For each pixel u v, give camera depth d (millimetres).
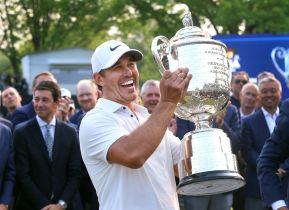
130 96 4297
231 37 15375
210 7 28281
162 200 4223
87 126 4227
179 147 4473
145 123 3990
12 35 35094
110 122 4203
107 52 4266
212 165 4141
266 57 15234
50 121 8195
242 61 15320
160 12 30281
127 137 4020
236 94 11570
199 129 4293
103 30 35219
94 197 8703
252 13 26141
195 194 4422
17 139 8070
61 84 28719
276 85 9156
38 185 8000
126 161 3992
